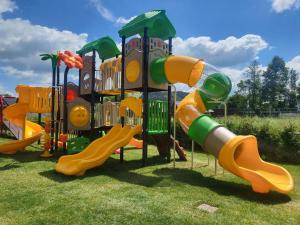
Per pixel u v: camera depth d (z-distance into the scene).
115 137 9.71
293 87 81.69
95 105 12.26
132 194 6.30
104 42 12.03
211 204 5.77
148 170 8.95
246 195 6.46
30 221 4.87
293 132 11.79
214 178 7.99
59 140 12.11
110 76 11.30
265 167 7.66
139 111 9.62
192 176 8.16
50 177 7.84
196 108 9.23
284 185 6.71
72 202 5.73
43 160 10.39
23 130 12.97
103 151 9.08
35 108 12.66
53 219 4.95
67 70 11.38
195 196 6.24
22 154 11.70
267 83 81.19
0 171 8.55
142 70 9.74
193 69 8.61
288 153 11.77
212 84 8.86
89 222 4.85
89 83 12.20
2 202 5.73
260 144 12.55
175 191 6.60
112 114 11.54
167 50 10.30
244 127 13.10
